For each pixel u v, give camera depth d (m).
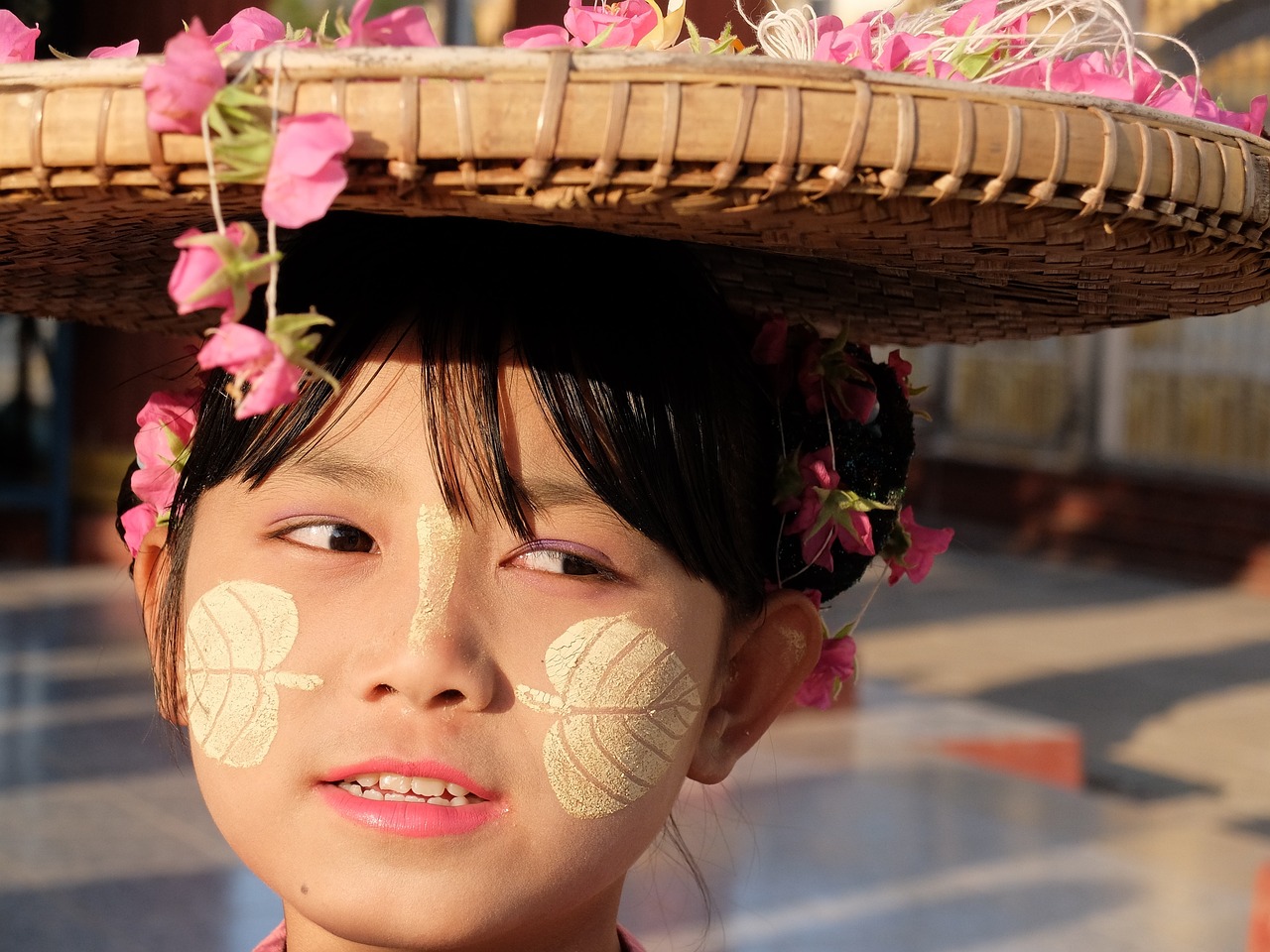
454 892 1.07
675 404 1.16
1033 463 12.69
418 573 1.08
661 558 1.15
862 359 1.43
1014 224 0.92
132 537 1.36
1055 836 4.47
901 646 7.98
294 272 1.15
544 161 0.83
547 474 1.11
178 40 0.81
